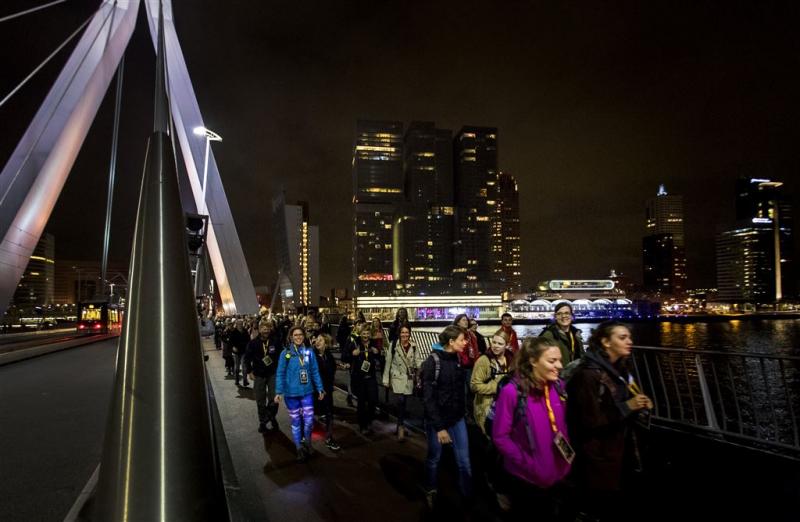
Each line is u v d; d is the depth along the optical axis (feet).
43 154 97.86
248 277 158.51
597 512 11.55
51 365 72.69
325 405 26.03
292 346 24.35
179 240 9.67
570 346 19.53
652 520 14.29
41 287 623.36
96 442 28.48
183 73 162.40
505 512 16.69
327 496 18.61
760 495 15.35
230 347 57.52
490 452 17.06
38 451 26.58
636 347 23.94
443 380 17.34
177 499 7.79
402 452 24.26
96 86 114.52
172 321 8.82
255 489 19.48
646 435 18.92
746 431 63.62
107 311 185.16
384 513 17.02
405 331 26.84
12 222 90.33
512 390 12.36
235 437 28.12
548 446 11.94
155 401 8.20
